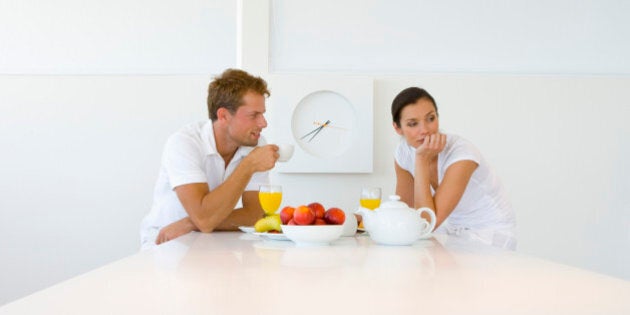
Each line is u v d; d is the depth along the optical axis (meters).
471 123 3.85
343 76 3.76
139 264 1.16
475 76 3.85
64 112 3.78
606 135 3.89
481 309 0.73
